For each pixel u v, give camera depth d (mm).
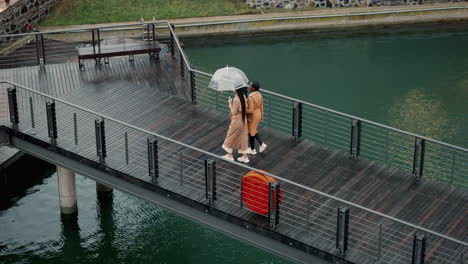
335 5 32094
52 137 14594
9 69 19188
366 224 11984
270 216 11727
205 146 14516
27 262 16453
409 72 26656
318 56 28453
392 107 23500
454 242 11398
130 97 17031
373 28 31406
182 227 17953
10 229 17625
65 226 17812
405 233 11766
